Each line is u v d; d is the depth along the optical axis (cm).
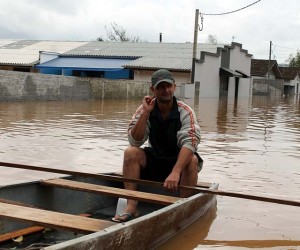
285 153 962
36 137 1073
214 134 1234
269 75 5528
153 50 3769
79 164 790
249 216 539
